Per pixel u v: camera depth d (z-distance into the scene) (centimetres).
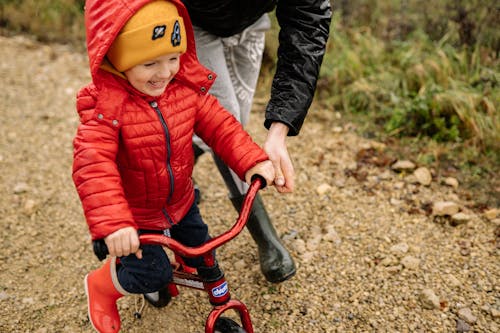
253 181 215
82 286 302
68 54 619
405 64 495
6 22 676
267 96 517
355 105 485
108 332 231
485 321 269
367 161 408
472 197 362
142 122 204
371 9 600
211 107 224
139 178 212
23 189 387
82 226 352
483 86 452
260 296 291
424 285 292
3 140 452
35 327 275
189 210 242
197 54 259
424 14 547
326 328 270
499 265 303
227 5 238
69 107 509
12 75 562
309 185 385
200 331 271
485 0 504
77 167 191
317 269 308
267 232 292
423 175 382
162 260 227
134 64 192
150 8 190
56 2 687
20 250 330
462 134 423
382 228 338
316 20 234
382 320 273
